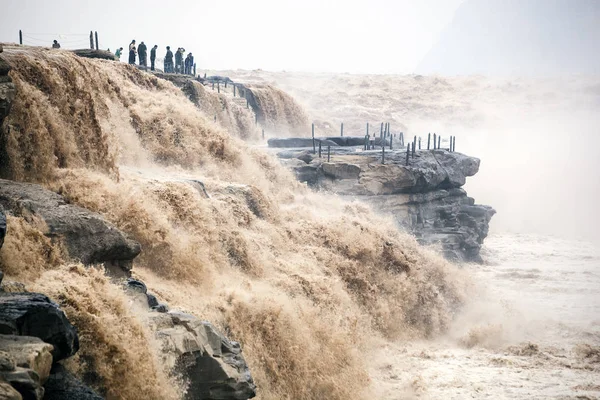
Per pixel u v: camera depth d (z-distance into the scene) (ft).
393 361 115.55
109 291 65.98
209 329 69.62
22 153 90.33
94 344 60.90
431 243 183.32
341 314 113.19
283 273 114.32
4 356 47.73
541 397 100.32
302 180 172.76
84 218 75.31
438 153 204.03
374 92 422.82
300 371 91.76
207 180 127.44
